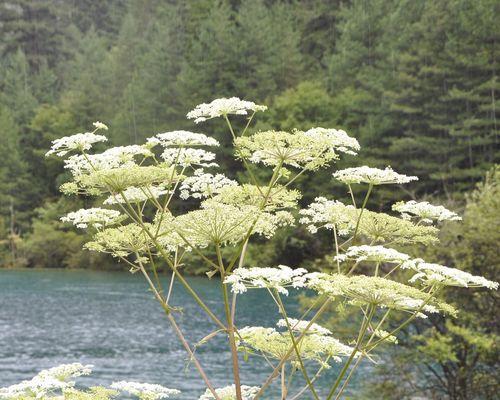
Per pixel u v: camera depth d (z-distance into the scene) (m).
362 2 71.31
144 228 5.37
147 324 32.75
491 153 52.09
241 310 35.03
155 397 5.46
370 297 4.82
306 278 4.86
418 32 59.41
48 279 57.69
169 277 55.97
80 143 5.52
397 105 55.97
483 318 15.12
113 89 93.00
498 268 14.92
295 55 73.75
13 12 119.88
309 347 5.50
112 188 5.39
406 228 5.52
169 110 72.81
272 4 88.88
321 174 53.34
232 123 63.88
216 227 5.14
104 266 67.44
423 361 15.47
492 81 53.38
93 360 24.27
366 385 16.69
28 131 92.06
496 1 55.81
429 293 5.00
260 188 5.51
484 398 15.65
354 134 58.53
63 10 126.88
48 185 85.44
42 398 4.96
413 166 53.34
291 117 59.81
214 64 72.50
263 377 20.42
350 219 5.67
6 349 26.67
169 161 5.64
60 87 110.19
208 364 22.84
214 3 78.94
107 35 120.75
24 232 80.88
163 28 84.88
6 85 101.81
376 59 66.56
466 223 15.43
